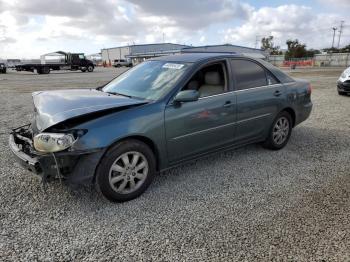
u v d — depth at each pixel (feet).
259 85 15.11
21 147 11.27
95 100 11.34
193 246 8.52
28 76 88.94
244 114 14.23
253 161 15.01
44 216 9.99
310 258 8.02
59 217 9.95
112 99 11.57
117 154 10.44
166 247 8.48
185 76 12.35
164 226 9.49
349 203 10.87
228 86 13.73
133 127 10.55
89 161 9.89
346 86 35.65
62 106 10.70
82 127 9.84
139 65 15.46
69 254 8.18
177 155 12.18
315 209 10.45
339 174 13.47
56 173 9.68
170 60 14.17
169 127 11.53
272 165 14.51
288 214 10.14
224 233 9.11
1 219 9.77
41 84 57.26
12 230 9.20
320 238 8.84
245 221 9.74
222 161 14.98
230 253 8.22
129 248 8.45
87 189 11.87
